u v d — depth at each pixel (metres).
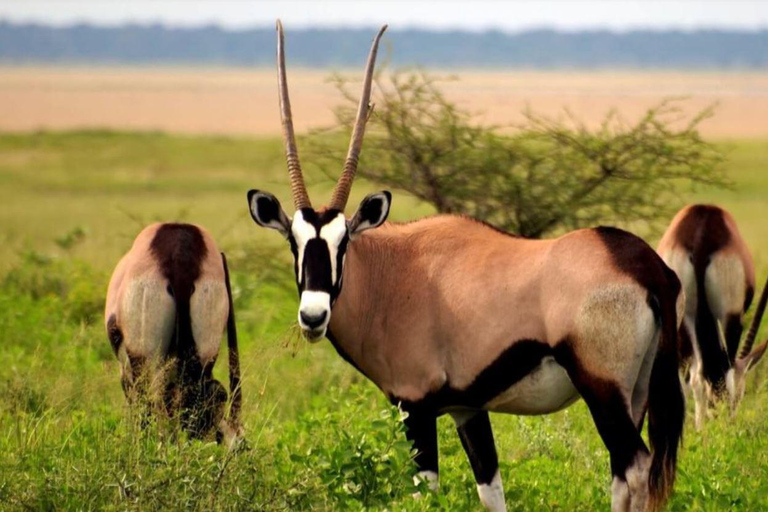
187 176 155.88
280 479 27.59
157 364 29.94
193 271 30.34
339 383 40.12
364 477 26.95
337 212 27.25
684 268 38.38
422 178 49.22
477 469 27.98
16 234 89.50
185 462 25.59
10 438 31.02
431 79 48.66
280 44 30.41
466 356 26.58
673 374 24.42
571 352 24.75
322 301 26.30
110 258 68.00
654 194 49.66
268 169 156.88
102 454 27.19
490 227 27.67
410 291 27.62
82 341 43.66
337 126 49.41
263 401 35.47
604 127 49.28
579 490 29.30
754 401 38.72
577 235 25.38
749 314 49.56
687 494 27.94
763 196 122.06
